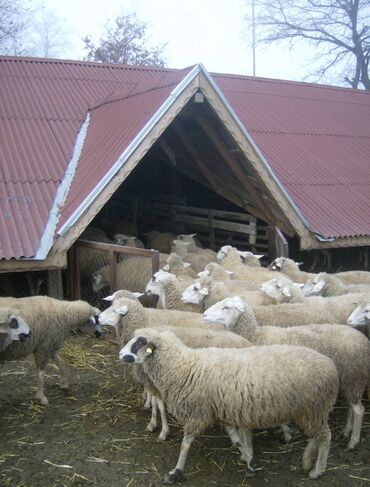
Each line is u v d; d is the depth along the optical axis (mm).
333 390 5141
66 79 15312
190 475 5371
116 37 36406
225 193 12938
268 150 14062
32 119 12930
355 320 6840
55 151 11891
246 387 4938
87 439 6082
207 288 7750
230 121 10234
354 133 16938
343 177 14094
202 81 9977
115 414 6699
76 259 10047
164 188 17172
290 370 4992
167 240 13828
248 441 5375
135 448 5887
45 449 5863
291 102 17672
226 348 5473
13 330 6438
